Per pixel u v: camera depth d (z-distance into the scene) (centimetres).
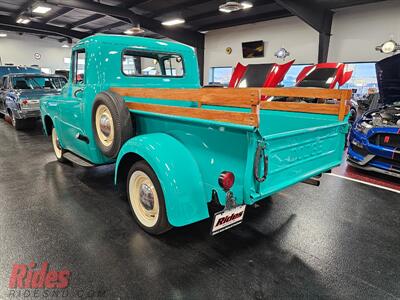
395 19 803
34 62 1781
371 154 358
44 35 1697
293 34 1056
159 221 202
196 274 175
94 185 325
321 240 216
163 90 198
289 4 808
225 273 176
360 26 873
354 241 216
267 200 291
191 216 184
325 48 930
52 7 1132
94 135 255
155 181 197
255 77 425
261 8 1012
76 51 294
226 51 1327
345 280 172
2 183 329
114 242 208
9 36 1666
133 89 234
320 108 245
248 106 141
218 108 299
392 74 389
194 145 182
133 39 287
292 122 265
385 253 201
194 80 349
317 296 159
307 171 197
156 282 168
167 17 1188
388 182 349
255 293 160
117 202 279
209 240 214
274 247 206
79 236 216
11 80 681
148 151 191
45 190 308
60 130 353
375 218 254
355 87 922
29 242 207
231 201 162
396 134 330
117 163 223
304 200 293
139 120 231
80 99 278
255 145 144
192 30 1363
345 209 272
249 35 1210
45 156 453
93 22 1388
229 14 1095
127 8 1103
